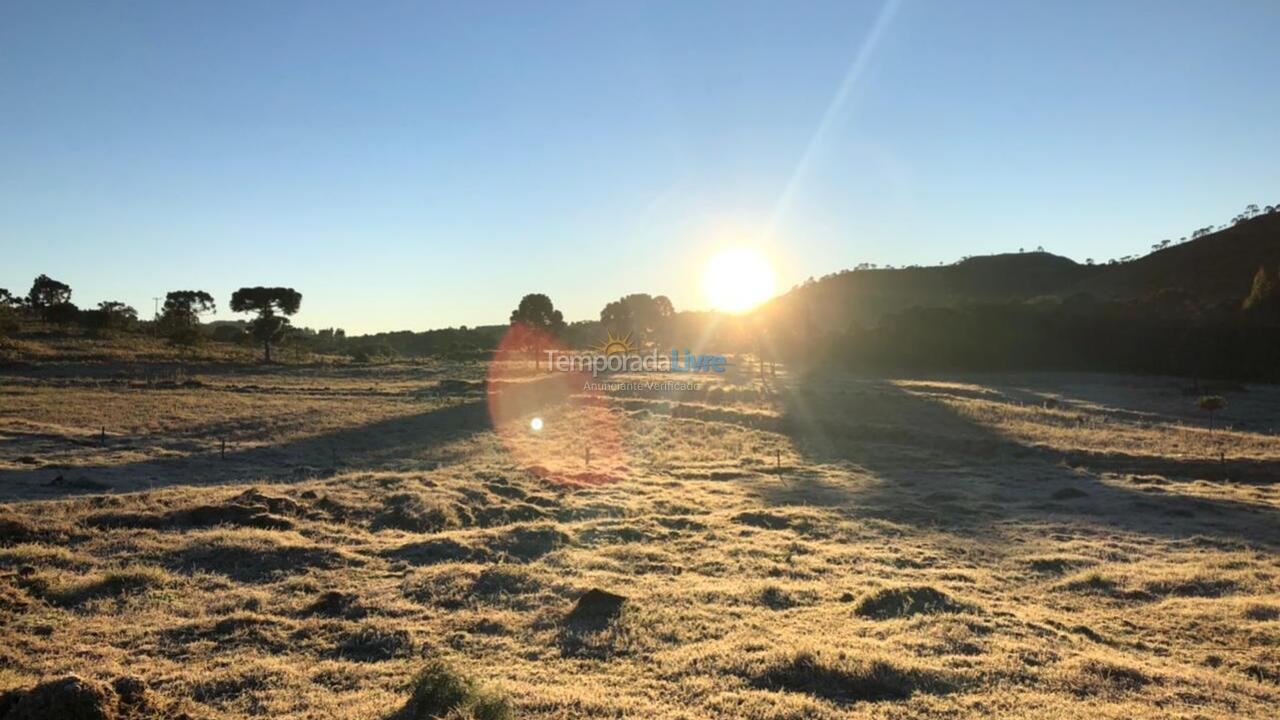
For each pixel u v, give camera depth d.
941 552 18.41
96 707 7.40
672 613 12.62
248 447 35.94
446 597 13.23
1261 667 10.63
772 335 104.50
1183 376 70.25
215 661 9.93
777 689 9.28
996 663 10.12
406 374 84.44
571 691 8.95
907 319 92.94
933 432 41.66
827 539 19.77
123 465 29.42
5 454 30.36
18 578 12.92
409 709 8.12
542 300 110.38
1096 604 14.27
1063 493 26.23
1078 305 91.00
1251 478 30.75
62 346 94.12
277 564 15.09
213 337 131.88
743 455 37.69
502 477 28.14
